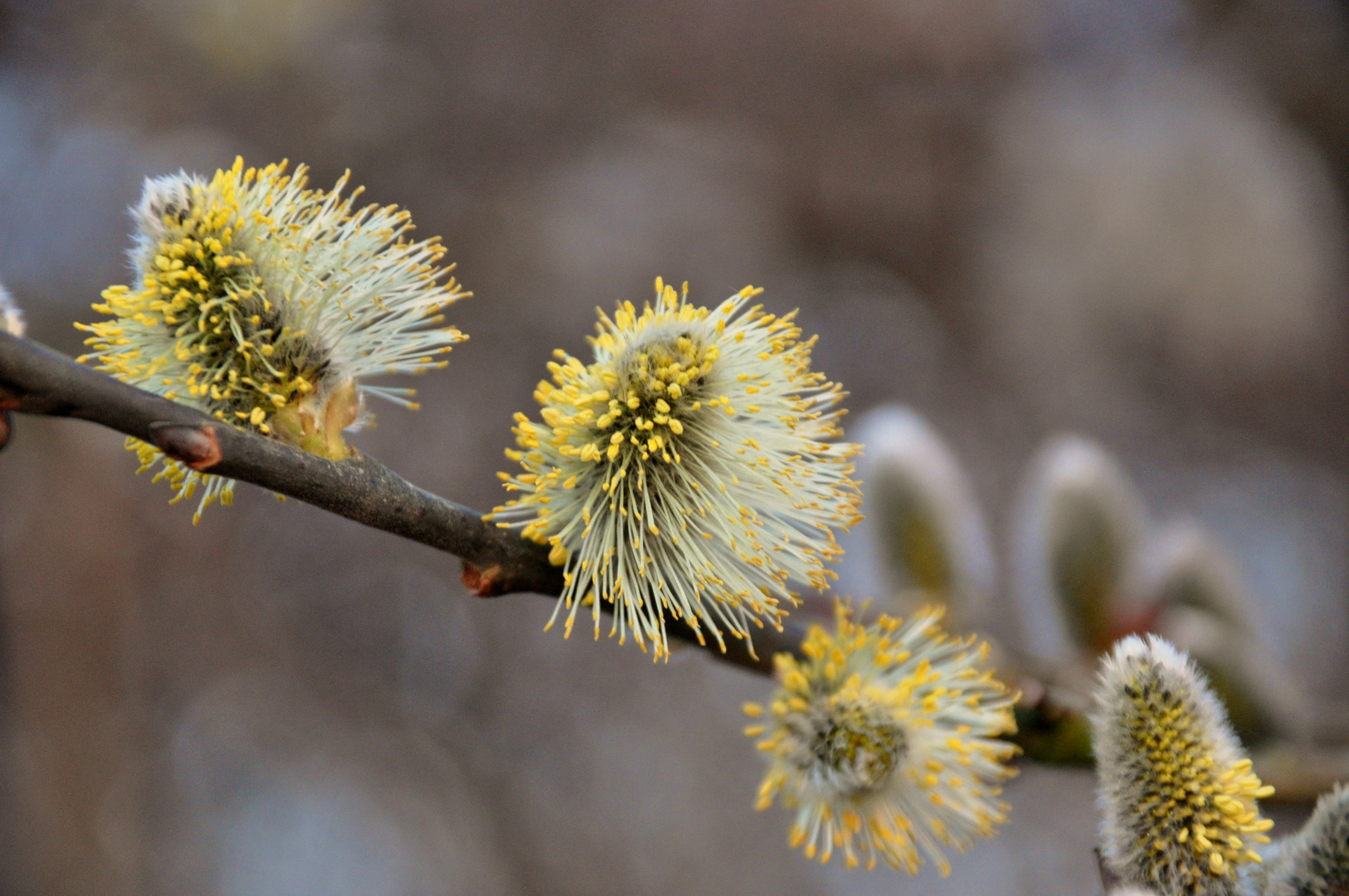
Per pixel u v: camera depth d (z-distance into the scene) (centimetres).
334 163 77
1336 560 76
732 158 80
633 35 79
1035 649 35
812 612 33
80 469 74
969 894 75
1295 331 76
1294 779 33
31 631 71
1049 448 35
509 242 78
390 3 77
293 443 30
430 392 80
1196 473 78
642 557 30
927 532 35
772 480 31
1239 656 33
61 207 74
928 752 31
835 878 80
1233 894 28
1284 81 79
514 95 79
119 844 72
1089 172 78
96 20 75
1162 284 76
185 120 75
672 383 31
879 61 80
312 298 30
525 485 31
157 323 30
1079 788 75
